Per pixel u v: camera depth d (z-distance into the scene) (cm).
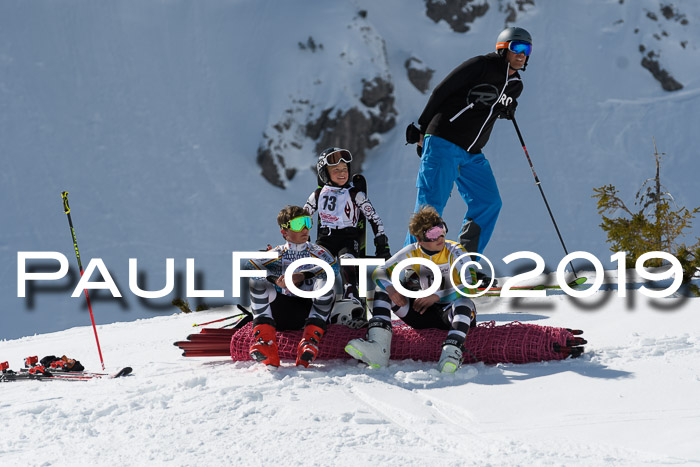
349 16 7281
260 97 6925
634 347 622
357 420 466
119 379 646
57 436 476
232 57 7275
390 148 6675
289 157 6581
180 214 6291
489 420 460
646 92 6925
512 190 6162
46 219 6100
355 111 6644
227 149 6719
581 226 5844
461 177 949
